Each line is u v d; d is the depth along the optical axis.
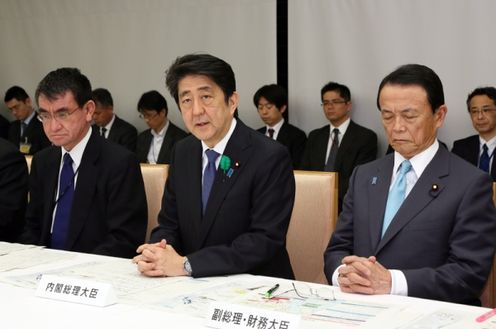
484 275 1.78
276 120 4.54
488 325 1.33
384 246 1.90
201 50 4.94
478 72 4.05
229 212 2.04
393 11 4.26
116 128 5.10
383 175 2.01
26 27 5.57
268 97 4.50
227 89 1.97
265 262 1.97
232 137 2.09
